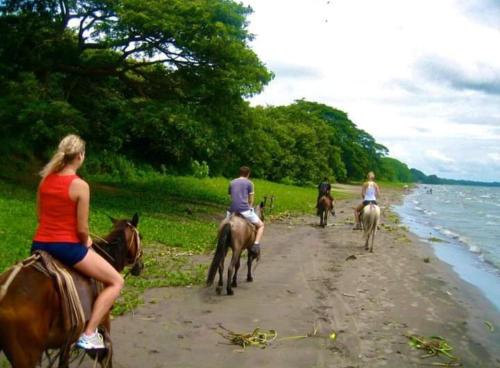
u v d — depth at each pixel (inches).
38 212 182.4
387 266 581.3
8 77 861.2
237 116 892.0
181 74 859.4
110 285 188.4
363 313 380.5
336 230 900.0
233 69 813.2
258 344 298.0
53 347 176.9
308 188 2258.9
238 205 426.0
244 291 423.5
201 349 286.7
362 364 279.4
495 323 384.5
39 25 863.1
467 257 711.7
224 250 390.9
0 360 245.3
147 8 737.0
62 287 171.5
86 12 833.5
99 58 906.7
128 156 1438.2
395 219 1217.4
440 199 2765.7
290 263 567.5
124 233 234.4
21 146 951.6
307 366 271.3
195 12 755.4
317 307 387.9
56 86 821.2
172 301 379.6
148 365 259.1
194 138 823.1
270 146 1005.2
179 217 807.1
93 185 981.2
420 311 396.8
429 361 291.9
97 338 186.7
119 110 850.1
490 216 1537.9
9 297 159.0
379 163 4675.2
